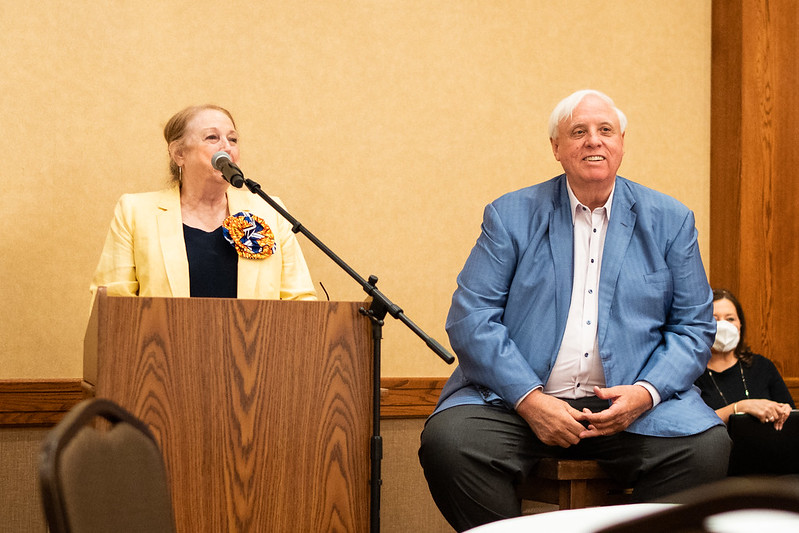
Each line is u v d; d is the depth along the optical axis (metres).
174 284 3.04
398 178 4.14
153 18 3.77
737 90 4.71
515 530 1.06
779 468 3.00
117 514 1.05
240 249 3.09
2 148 3.54
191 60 3.82
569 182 2.91
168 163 3.62
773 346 4.74
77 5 3.66
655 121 4.68
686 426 2.65
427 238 4.19
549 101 4.46
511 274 2.90
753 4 4.73
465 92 4.29
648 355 2.81
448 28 4.27
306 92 4.00
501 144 4.35
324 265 3.98
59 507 0.91
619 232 2.87
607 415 2.59
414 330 2.34
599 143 2.81
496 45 4.37
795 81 4.82
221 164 2.60
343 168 4.04
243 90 3.89
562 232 2.87
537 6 4.46
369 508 2.29
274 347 2.23
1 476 3.44
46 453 0.93
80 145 3.65
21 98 3.57
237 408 2.19
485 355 2.75
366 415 2.32
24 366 3.54
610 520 1.11
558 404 2.64
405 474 4.03
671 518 0.70
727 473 2.87
